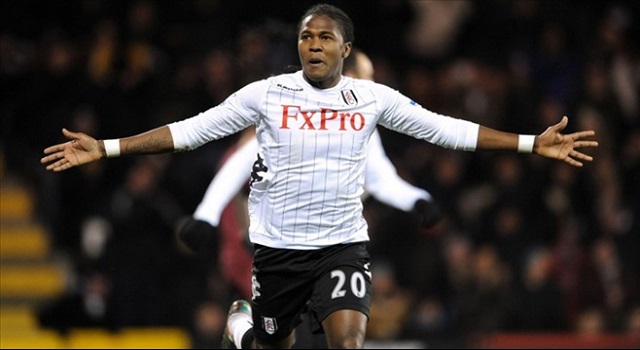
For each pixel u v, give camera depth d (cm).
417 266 2458
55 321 2317
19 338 2138
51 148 1088
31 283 2612
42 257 2666
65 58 2711
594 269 2480
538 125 2742
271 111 1107
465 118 2742
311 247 1116
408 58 2977
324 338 1445
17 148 2784
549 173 2620
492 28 2978
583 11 3006
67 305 2319
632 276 2502
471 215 2559
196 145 1120
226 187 1390
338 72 1115
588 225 2592
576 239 2525
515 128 2747
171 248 2391
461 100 2767
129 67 2712
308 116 1102
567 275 2489
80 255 2495
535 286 2358
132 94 2692
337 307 1086
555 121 2752
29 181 2752
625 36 3083
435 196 2577
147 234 2380
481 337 2006
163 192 2456
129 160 2631
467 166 2692
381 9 3005
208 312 2194
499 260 2472
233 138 2623
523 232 2522
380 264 2469
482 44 2972
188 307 2327
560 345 1994
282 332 1173
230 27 2831
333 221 1115
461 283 2405
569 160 1120
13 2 2844
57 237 2675
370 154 1429
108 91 2667
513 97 2769
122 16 2833
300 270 1122
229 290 2280
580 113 2778
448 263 2458
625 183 2745
